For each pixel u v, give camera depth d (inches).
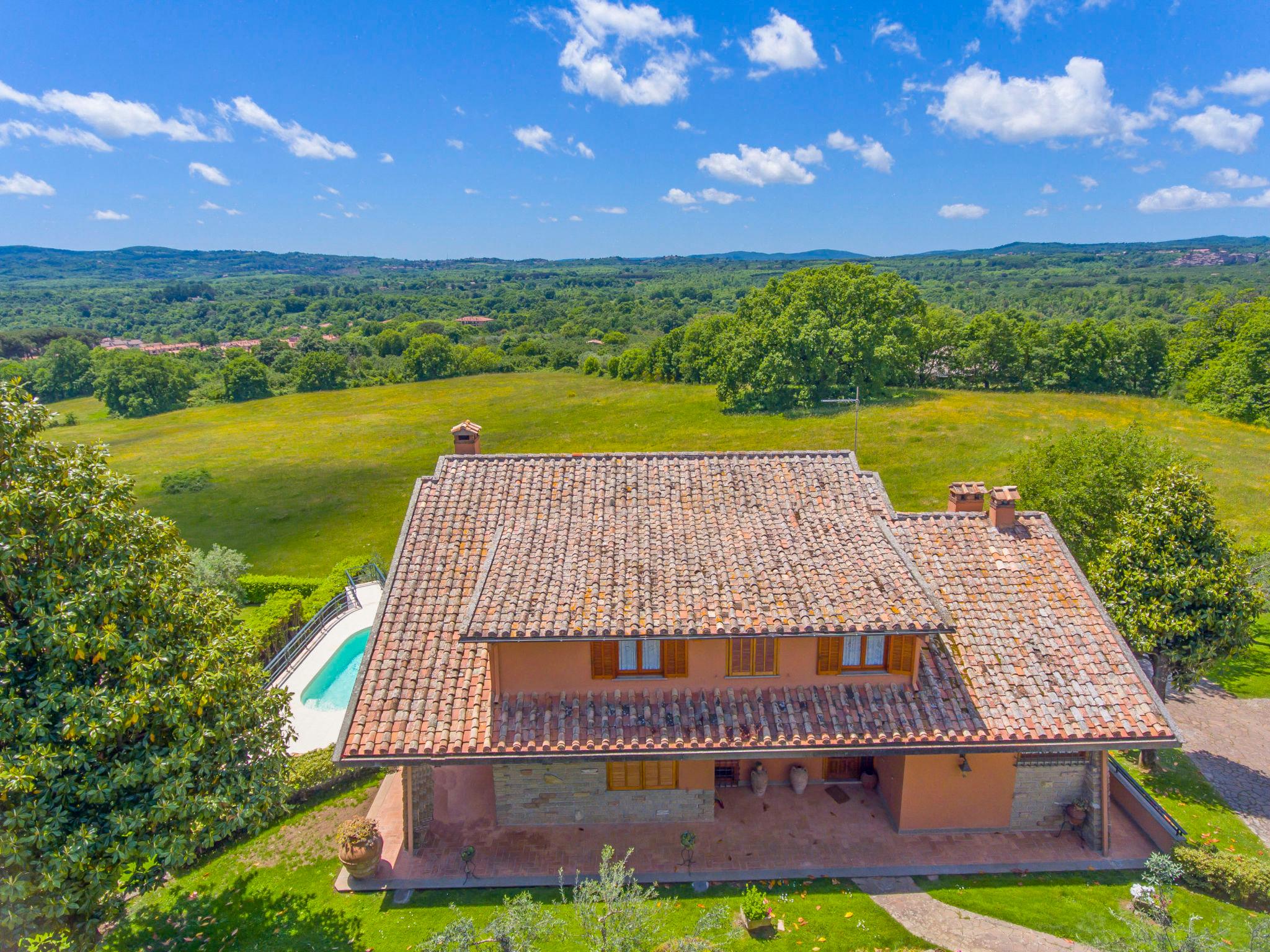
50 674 460.1
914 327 3201.3
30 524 478.3
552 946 565.9
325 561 1745.8
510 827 700.7
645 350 4443.9
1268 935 483.2
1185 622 749.9
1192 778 796.6
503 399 3895.2
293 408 3794.3
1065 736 608.7
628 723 618.2
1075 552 1038.4
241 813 530.6
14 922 433.7
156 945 581.0
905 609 603.2
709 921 489.4
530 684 640.4
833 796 739.4
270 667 997.2
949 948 562.3
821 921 587.8
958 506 802.8
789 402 3110.2
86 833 449.1
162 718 499.8
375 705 621.6
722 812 716.0
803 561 665.0
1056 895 612.7
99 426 3484.3
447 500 773.3
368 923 594.6
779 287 3341.5
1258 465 2007.9
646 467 792.3
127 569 500.4
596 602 609.3
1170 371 3078.2
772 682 650.8
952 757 663.8
